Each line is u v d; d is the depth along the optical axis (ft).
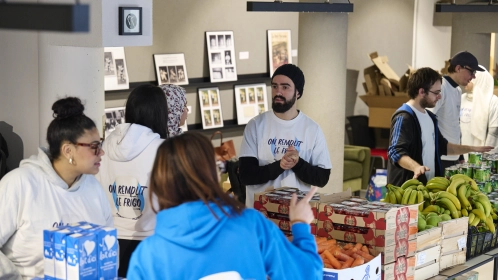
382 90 34.83
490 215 15.19
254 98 31.01
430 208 14.52
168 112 13.14
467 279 14.47
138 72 26.48
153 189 7.73
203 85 28.71
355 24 37.22
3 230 9.85
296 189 13.60
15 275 9.84
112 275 9.03
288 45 32.71
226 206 7.70
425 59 39.52
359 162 31.86
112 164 11.51
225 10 29.68
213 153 7.72
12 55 16.10
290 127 14.74
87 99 15.60
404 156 16.88
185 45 28.14
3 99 16.31
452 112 20.54
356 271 10.84
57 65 15.38
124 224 11.55
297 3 17.33
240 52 30.63
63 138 9.72
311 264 8.13
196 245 7.54
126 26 12.11
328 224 12.12
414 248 12.38
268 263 7.93
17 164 16.46
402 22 38.40
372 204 12.37
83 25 7.59
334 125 23.86
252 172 14.55
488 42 31.12
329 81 23.58
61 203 10.08
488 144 24.41
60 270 8.73
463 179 15.26
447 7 22.36
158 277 7.59
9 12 7.93
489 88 24.40
